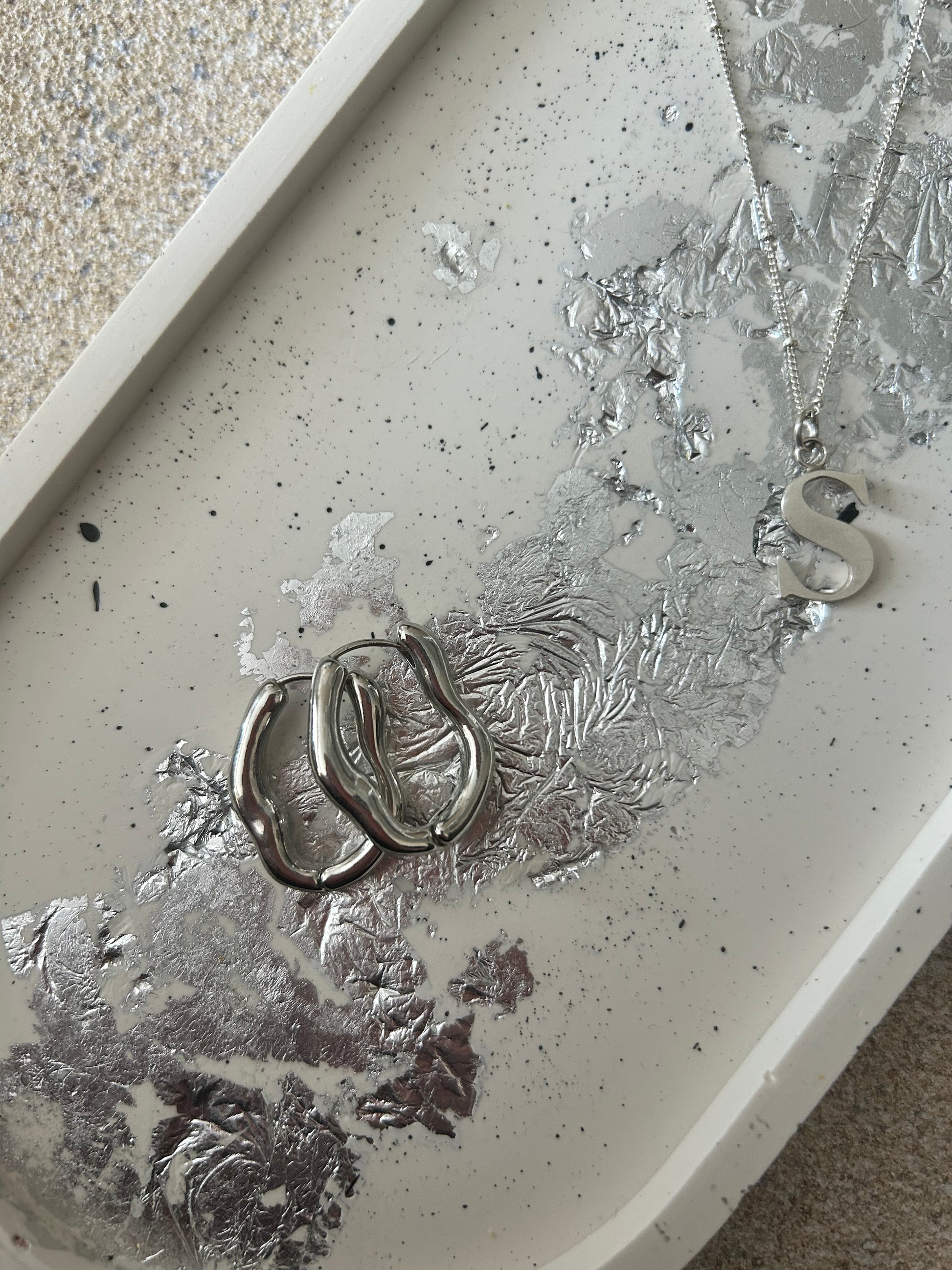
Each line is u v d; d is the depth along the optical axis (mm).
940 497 105
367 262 109
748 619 107
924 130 105
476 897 107
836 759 105
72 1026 108
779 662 107
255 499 111
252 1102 107
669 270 108
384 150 108
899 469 106
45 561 110
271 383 110
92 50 120
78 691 111
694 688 107
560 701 108
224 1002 108
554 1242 103
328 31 118
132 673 111
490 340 109
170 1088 107
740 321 107
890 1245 109
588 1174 104
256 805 102
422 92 107
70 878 110
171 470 111
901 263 106
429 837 99
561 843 107
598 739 107
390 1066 106
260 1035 107
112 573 111
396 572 110
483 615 109
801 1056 99
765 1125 99
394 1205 105
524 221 109
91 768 111
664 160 107
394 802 104
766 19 106
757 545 107
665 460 108
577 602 109
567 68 107
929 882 100
